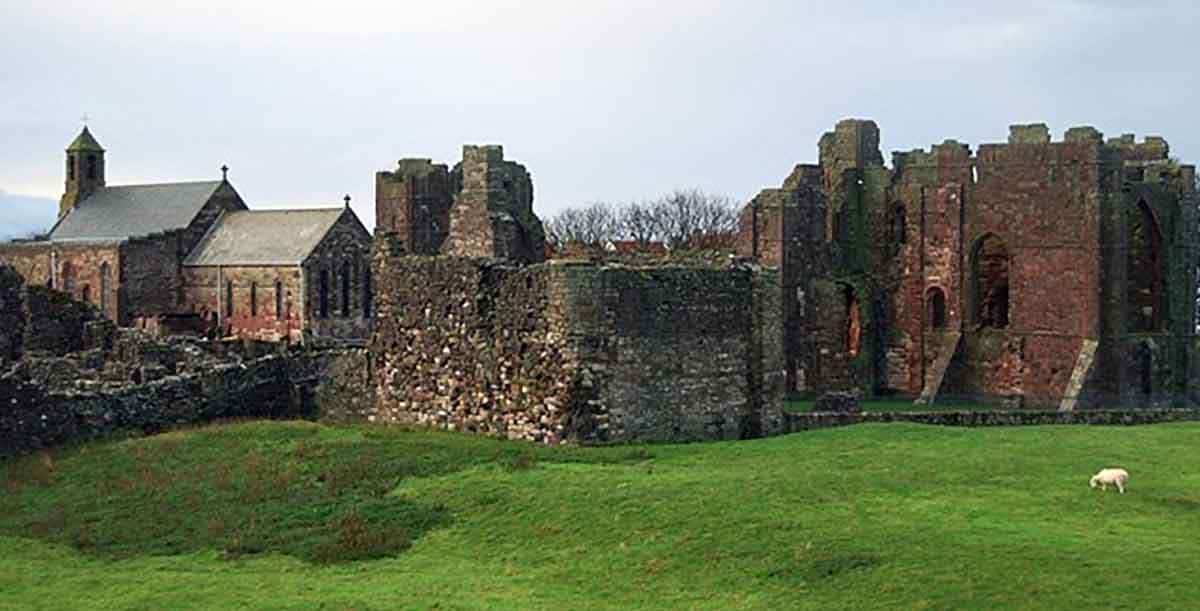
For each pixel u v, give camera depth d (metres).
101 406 54.72
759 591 32.72
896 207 107.44
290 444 50.19
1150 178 102.50
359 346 67.12
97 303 153.50
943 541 34.25
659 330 50.62
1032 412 68.62
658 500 39.69
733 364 52.69
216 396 58.09
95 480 47.44
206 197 156.50
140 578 36.66
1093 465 44.00
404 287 56.28
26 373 55.97
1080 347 96.19
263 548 39.50
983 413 67.69
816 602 31.62
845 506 38.19
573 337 49.31
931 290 104.50
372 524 40.59
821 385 99.38
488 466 45.69
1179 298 101.50
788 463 44.59
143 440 52.44
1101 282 96.06
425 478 45.03
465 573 35.94
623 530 37.84
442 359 54.38
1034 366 98.69
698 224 184.50
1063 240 97.44
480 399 52.59
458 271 53.75
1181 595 30.05
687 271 51.34
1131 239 101.00
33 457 51.16
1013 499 38.91
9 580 36.69
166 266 152.25
